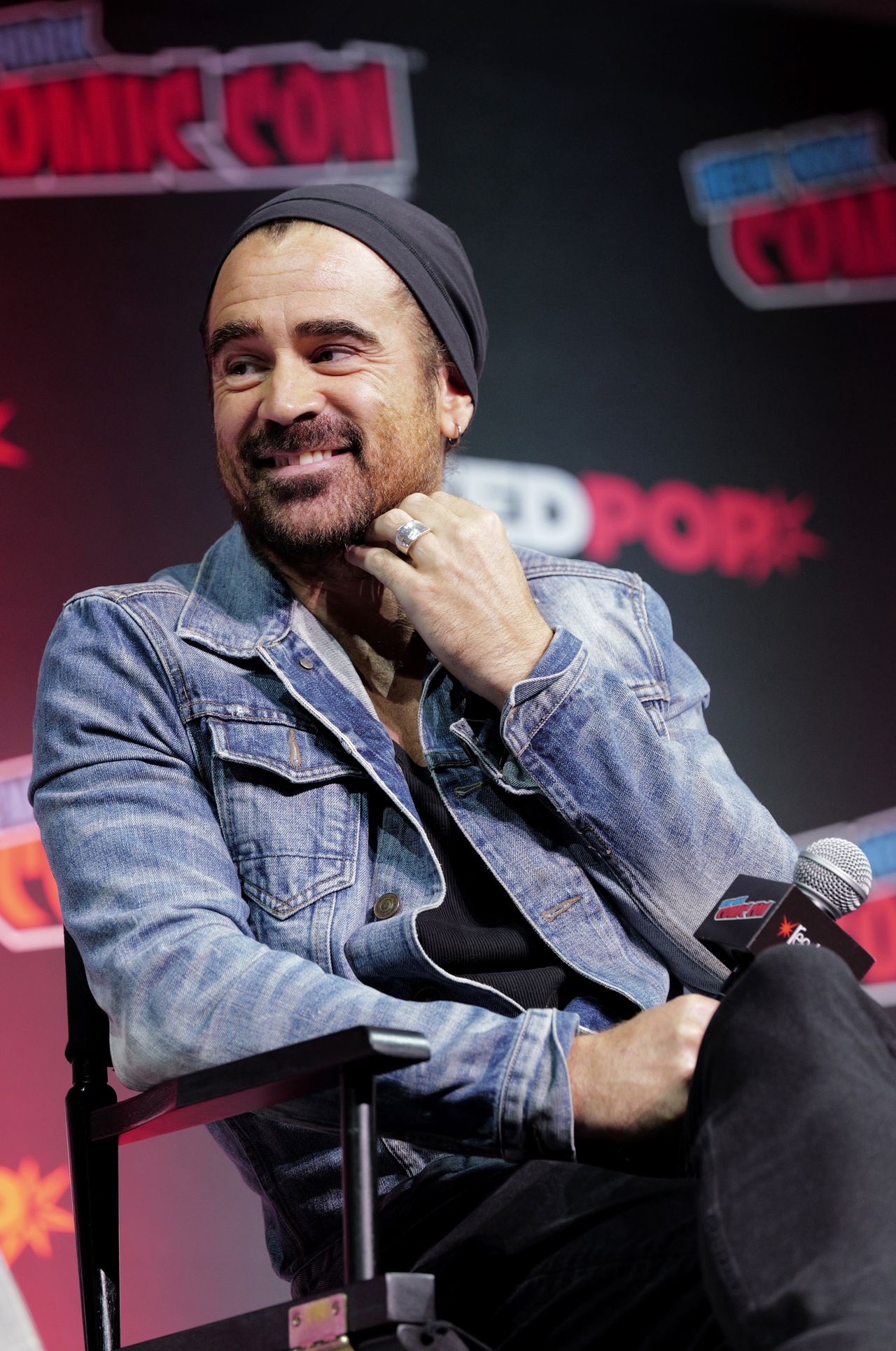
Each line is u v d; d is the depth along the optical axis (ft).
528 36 40.63
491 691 15.94
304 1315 10.74
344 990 13.09
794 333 41.45
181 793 15.51
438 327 17.48
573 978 15.81
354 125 38.29
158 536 33.53
